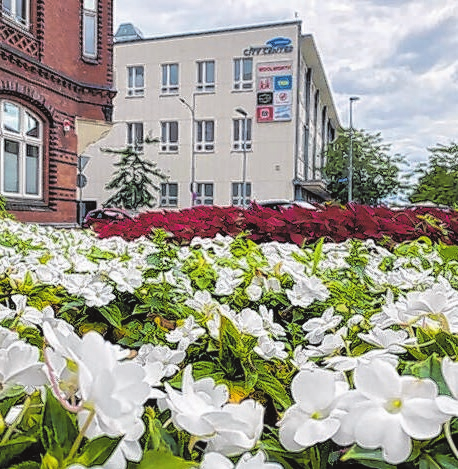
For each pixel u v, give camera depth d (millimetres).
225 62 23781
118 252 2557
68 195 10758
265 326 1166
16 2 9500
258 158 23516
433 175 23312
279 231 3633
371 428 524
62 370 554
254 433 601
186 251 2395
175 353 912
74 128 10922
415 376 656
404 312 945
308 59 25281
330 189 30047
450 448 586
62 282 1588
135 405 492
